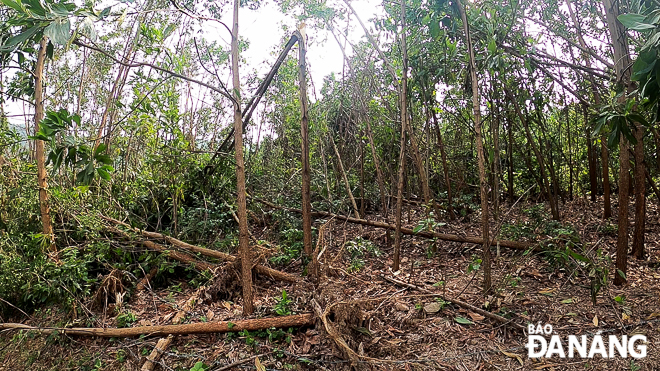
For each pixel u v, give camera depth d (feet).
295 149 23.59
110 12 8.35
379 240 18.19
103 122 19.02
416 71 15.38
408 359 9.77
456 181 22.52
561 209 20.88
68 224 16.06
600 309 11.21
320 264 14.02
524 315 11.07
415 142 16.53
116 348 11.41
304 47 15.10
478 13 12.01
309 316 11.12
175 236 17.02
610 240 16.16
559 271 13.47
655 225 17.54
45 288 13.26
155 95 15.94
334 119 24.16
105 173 10.11
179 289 14.46
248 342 10.67
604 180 18.58
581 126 21.76
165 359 10.60
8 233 15.53
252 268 14.38
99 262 14.80
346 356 9.79
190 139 22.24
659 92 8.21
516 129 20.36
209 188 18.94
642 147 13.34
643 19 7.55
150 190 17.58
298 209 19.19
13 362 12.21
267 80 17.40
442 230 18.25
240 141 11.19
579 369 9.04
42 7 7.65
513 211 20.24
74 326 12.57
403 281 13.75
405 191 23.43
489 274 12.03
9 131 16.70
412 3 13.76
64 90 21.36
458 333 10.59
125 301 13.57
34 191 15.83
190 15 9.78
